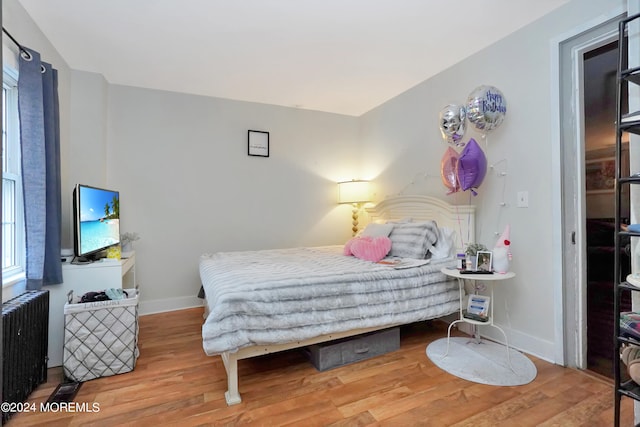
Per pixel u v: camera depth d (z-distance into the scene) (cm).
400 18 225
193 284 361
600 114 205
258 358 232
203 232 366
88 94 302
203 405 177
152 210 345
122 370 210
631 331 134
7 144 209
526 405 175
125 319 212
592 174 209
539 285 229
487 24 234
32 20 221
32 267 203
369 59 283
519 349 240
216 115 371
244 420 164
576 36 209
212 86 340
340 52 270
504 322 252
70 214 289
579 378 200
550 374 205
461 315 234
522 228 239
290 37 247
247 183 386
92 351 203
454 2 209
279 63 289
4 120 207
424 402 178
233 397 179
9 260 208
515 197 244
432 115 320
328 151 429
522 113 239
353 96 371
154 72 306
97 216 255
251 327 181
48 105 220
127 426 160
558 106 217
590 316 210
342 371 212
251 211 388
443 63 292
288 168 407
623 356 143
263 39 249
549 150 222
